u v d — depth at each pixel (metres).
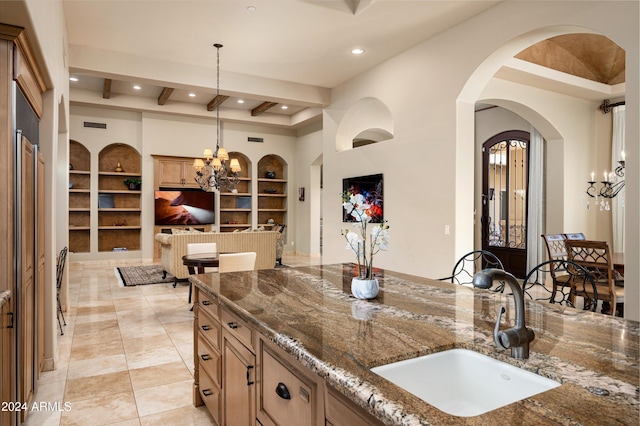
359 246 2.02
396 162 5.66
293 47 5.41
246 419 1.80
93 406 2.67
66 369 3.29
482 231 8.06
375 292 1.96
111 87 8.30
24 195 2.35
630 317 3.04
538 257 7.00
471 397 1.26
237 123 10.65
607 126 6.66
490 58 4.39
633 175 3.06
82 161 9.40
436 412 0.86
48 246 3.28
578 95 6.36
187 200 9.95
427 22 4.66
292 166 11.47
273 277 2.58
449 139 4.81
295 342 1.32
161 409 2.64
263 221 11.58
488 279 1.12
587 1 3.44
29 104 2.77
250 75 6.55
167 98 8.66
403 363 1.19
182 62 5.98
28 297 2.51
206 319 2.42
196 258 5.39
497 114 7.75
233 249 7.41
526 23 3.94
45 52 2.69
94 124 9.12
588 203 6.62
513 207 7.48
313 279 2.51
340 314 1.68
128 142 9.46
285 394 1.41
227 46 5.38
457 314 1.68
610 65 6.24
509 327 1.49
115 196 9.74
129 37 5.10
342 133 7.16
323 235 7.41
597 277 4.19
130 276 7.61
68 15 4.49
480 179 8.08
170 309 5.22
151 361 3.47
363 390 0.97
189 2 4.22
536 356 1.20
